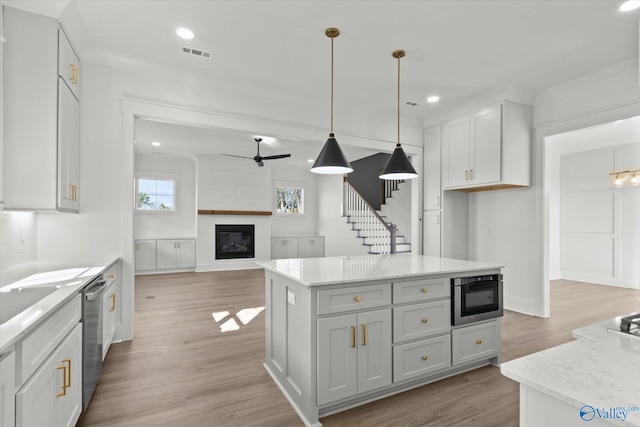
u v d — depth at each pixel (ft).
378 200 26.18
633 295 17.84
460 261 9.73
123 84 10.77
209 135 19.35
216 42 9.77
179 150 23.62
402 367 7.59
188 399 7.48
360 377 7.07
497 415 6.93
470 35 9.32
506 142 13.03
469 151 14.37
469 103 14.21
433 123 16.15
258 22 8.78
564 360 3.01
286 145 21.80
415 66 11.21
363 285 7.11
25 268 8.05
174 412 6.98
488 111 13.55
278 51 10.25
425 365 7.91
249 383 8.25
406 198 23.49
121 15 8.51
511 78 12.11
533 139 13.75
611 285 20.63
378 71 11.54
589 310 14.76
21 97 7.66
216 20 8.71
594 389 2.48
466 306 8.49
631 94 10.96
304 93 13.35
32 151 7.75
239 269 26.58
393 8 8.16
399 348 7.55
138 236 25.22
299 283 7.06
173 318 13.53
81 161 10.17
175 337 11.35
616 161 20.53
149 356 9.73
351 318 6.96
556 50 10.13
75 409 5.87
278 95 13.17
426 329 7.91
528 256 14.03
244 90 12.62
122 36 9.47
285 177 30.76
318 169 9.53
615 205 20.61
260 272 25.14
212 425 6.58
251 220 27.25
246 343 10.86
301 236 29.96
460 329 8.47
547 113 13.29
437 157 16.01
